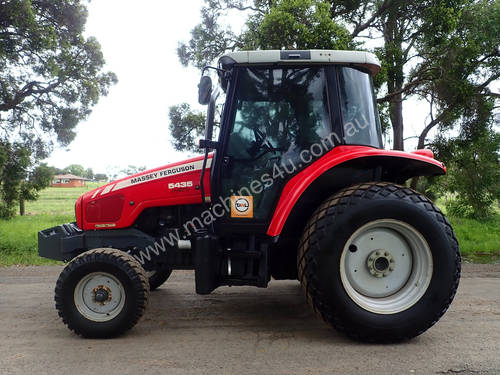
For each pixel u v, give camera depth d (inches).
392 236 121.0
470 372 96.6
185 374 97.3
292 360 105.0
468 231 429.7
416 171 140.8
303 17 307.9
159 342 120.0
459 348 112.4
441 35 350.6
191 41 437.1
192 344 117.9
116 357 108.9
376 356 107.1
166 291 184.5
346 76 130.0
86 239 148.7
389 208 115.8
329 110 127.8
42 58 495.8
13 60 489.1
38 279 219.1
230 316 145.6
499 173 475.2
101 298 124.4
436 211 119.0
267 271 126.9
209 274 124.8
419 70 382.3
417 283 118.8
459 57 350.0
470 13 371.2
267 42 309.0
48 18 516.7
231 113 130.6
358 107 129.9
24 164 518.9
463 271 241.4
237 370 99.2
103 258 124.6
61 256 152.1
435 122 390.9
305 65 129.3
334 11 362.9
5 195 564.7
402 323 115.2
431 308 116.2
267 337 123.3
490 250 325.4
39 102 548.7
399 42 372.2
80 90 550.9
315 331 128.6
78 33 529.7
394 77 371.2
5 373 99.5
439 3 346.3
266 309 153.9
